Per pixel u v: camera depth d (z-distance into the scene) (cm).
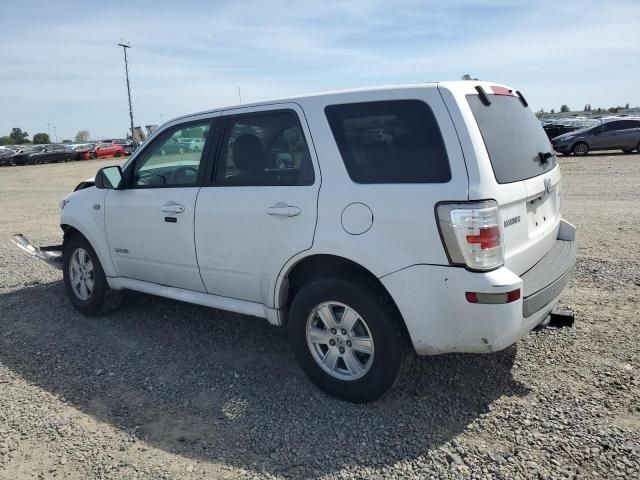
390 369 321
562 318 389
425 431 310
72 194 523
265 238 359
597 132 2211
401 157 309
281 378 382
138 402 354
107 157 4456
